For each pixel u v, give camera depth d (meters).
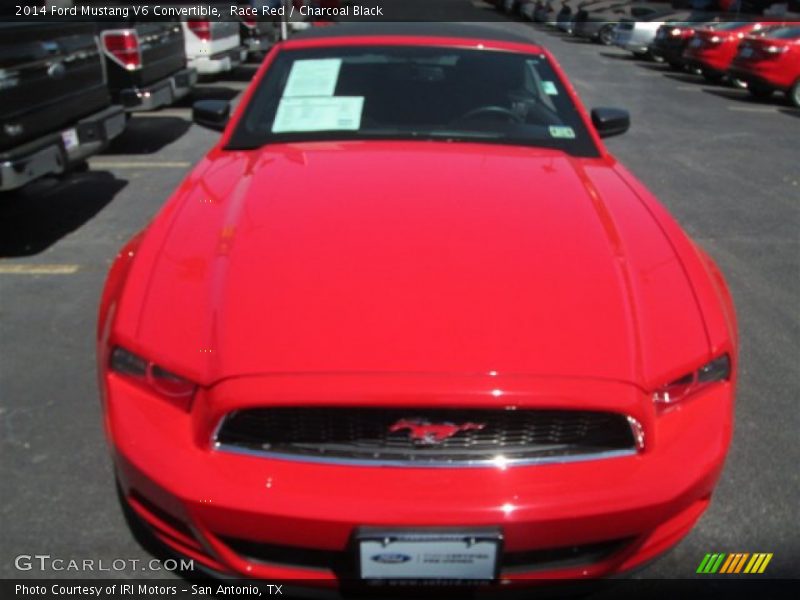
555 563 2.13
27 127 5.12
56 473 2.94
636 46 19.75
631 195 3.02
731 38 15.71
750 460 3.07
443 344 2.09
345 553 2.04
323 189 2.84
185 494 2.00
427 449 2.03
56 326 4.18
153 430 2.11
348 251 2.43
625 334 2.17
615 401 2.01
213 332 2.16
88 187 6.93
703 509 2.25
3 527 2.66
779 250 5.64
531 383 2.01
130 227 5.86
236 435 2.05
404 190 2.84
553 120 3.58
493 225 2.61
